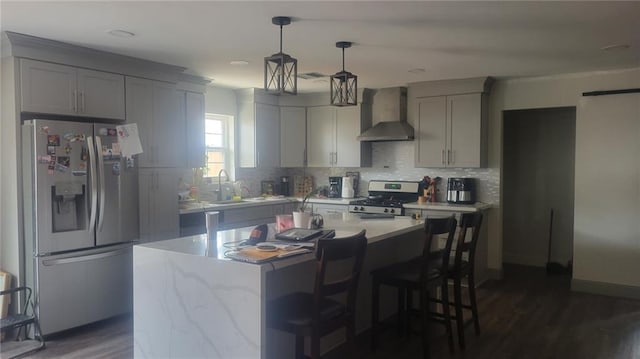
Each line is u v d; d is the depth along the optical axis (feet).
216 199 19.03
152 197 14.48
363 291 12.01
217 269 7.52
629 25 10.67
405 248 13.35
